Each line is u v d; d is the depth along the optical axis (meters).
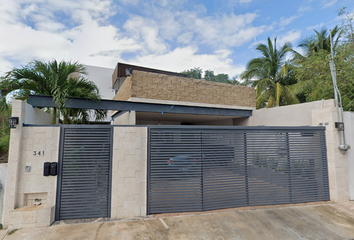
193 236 3.76
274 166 5.54
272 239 3.68
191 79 9.52
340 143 5.81
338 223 4.36
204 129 5.21
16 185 4.16
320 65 9.30
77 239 3.57
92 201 4.50
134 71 8.11
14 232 3.79
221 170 5.19
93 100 7.22
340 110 5.85
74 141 4.56
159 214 4.74
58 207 4.34
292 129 5.78
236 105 10.69
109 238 3.63
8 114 5.96
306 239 3.70
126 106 7.92
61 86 6.28
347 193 5.76
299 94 15.09
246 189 5.30
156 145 4.93
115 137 4.73
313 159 5.82
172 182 4.91
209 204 5.01
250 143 5.53
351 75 7.85
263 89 15.57
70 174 4.46
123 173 4.68
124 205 4.60
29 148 4.34
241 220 4.47
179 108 9.19
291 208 5.19
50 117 6.96
